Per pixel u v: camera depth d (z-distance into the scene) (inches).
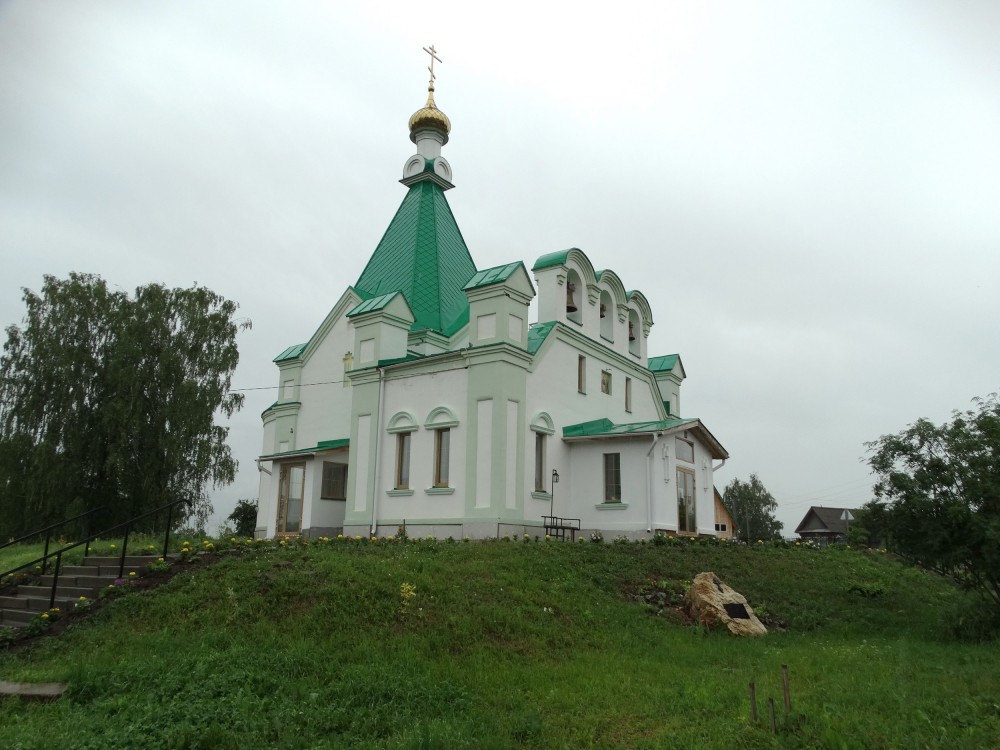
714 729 323.0
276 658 397.1
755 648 523.2
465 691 376.2
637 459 909.2
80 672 379.2
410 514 901.8
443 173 1267.2
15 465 1352.1
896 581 840.9
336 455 1033.5
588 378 1037.8
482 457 848.9
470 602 511.5
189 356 1525.6
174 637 439.5
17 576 605.6
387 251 1204.5
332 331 1194.6
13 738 306.2
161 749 300.0
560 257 998.4
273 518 1095.0
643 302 1213.7
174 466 1417.3
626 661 458.6
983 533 554.6
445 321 1095.6
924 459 597.3
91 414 1407.5
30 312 1434.5
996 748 286.7
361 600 479.8
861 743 293.1
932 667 444.1
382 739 321.1
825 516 3016.7
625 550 756.0
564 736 326.0
